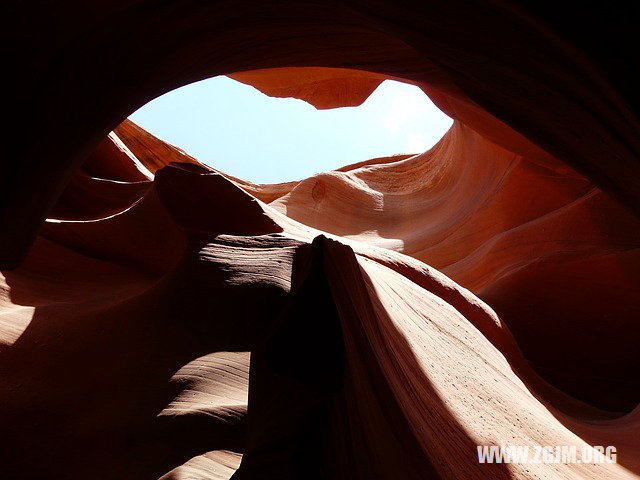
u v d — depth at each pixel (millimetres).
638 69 2547
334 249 3963
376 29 4273
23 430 5203
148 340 5961
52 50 3143
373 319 3889
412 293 6703
